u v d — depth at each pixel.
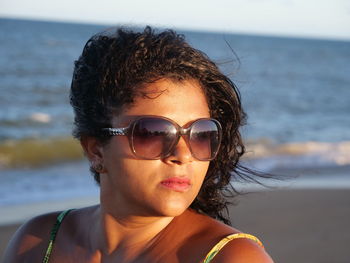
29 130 17.58
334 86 45.16
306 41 149.50
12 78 31.33
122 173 1.74
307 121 25.03
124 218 1.83
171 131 1.66
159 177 1.68
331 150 16.41
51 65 38.50
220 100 1.85
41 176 11.47
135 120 1.69
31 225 2.20
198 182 1.74
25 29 85.94
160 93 1.69
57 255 2.06
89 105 1.82
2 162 12.76
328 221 7.87
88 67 1.83
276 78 48.16
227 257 1.58
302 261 6.25
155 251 1.75
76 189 10.27
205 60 1.78
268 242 6.88
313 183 11.13
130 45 1.74
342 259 6.34
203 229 1.71
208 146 1.72
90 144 1.88
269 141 18.33
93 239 1.98
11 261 2.16
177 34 1.85
